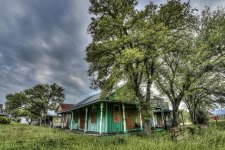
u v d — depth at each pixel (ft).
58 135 48.60
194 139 31.91
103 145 31.91
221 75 59.52
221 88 63.36
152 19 50.62
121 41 46.14
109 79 49.34
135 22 49.11
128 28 49.70
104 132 62.13
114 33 49.75
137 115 75.20
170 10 50.06
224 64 52.16
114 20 48.29
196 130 39.29
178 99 65.00
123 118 63.26
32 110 215.31
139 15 49.88
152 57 48.21
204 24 56.24
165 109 87.51
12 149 29.50
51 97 219.82
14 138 42.93
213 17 55.62
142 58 45.60
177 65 60.39
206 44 52.06
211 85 64.03
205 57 53.36
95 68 55.21
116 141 35.55
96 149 29.43
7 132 58.85
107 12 52.21
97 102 62.69
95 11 52.47
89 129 73.67
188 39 55.88
